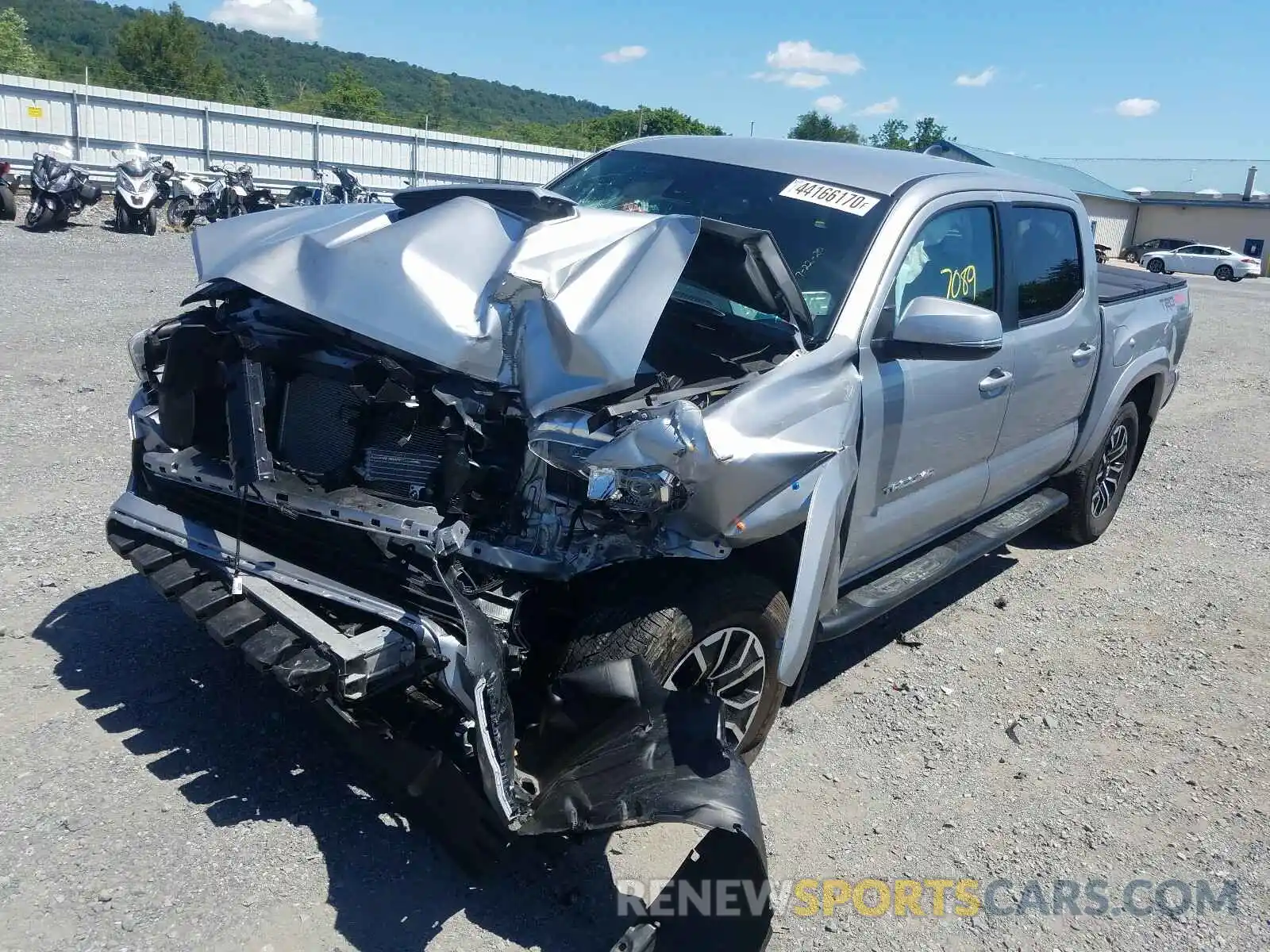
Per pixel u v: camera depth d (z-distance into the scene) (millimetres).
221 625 2910
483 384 2959
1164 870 3410
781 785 3654
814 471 3180
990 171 4922
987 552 4898
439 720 2963
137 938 2627
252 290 3170
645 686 2842
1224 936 3135
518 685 3076
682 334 3658
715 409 2996
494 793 2682
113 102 22750
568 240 3221
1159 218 49125
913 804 3633
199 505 3420
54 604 4176
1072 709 4406
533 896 2975
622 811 2648
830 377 3457
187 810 3111
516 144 29359
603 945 2822
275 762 3381
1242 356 15555
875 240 3924
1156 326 6188
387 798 3266
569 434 2838
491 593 2949
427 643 2697
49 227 17047
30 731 3381
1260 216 46562
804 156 4516
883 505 3998
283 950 2656
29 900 2699
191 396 3207
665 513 2846
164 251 15680
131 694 3648
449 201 3305
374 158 27000
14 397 6781
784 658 3090
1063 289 5152
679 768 2715
